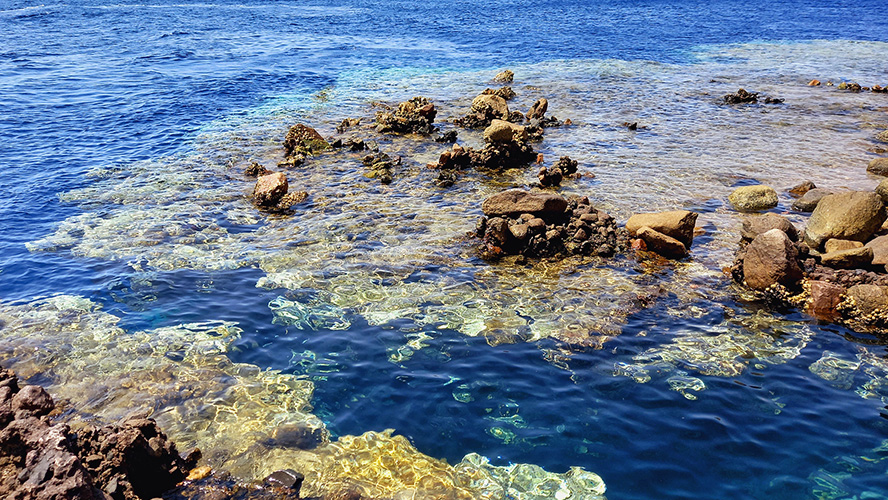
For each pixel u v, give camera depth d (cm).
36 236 1700
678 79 4238
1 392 916
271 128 2917
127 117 3052
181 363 1125
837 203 1606
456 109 3366
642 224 1683
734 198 1994
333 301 1348
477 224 1705
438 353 1158
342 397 1034
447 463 890
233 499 823
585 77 4284
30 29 6025
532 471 872
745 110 3372
